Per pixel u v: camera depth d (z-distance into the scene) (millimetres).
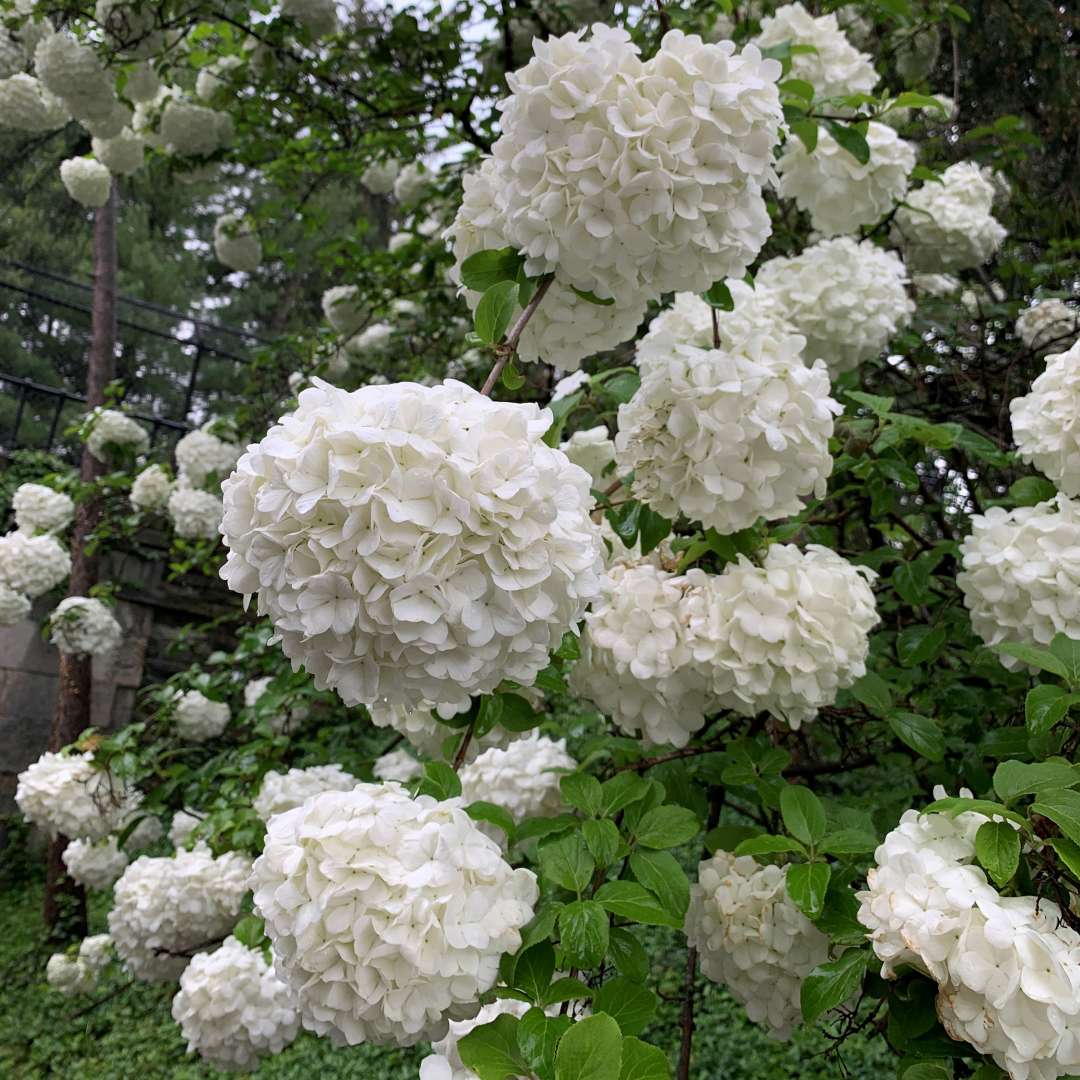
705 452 1599
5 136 6801
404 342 5664
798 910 1553
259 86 4430
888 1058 3809
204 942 2936
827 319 2367
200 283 14906
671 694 1721
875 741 2420
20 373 12445
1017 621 1783
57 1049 4750
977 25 4230
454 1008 1217
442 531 1056
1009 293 4129
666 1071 1008
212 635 7895
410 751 4074
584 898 1490
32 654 7133
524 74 1403
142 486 5938
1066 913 1180
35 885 6754
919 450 2430
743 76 1393
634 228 1361
